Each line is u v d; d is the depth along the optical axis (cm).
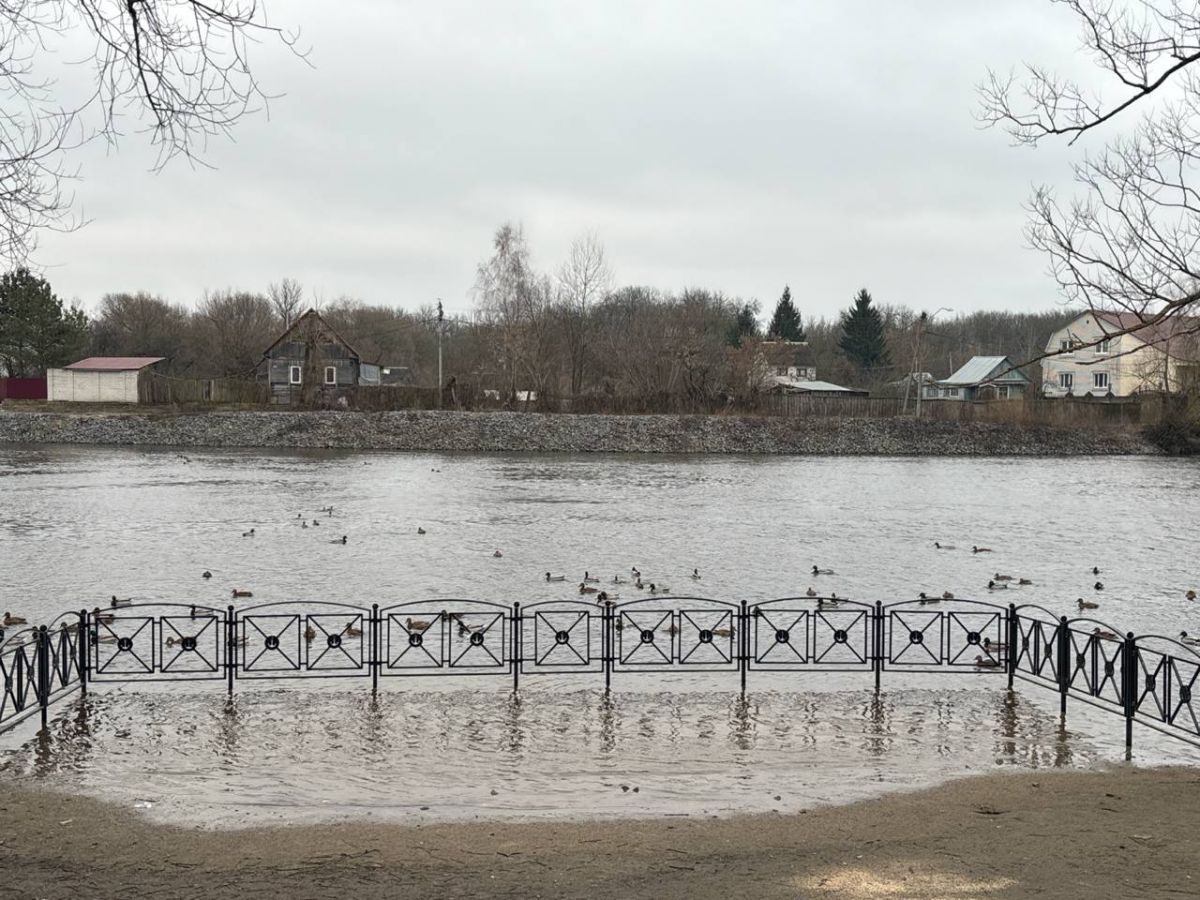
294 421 7200
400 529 3419
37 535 3194
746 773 1178
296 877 855
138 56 962
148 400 8125
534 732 1325
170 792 1098
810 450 7238
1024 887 814
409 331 13988
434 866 880
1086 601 2316
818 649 1833
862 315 13238
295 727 1334
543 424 7238
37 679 1438
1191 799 1065
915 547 3181
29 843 941
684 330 8994
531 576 2588
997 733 1336
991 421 7750
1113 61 1244
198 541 3105
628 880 846
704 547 3116
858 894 809
